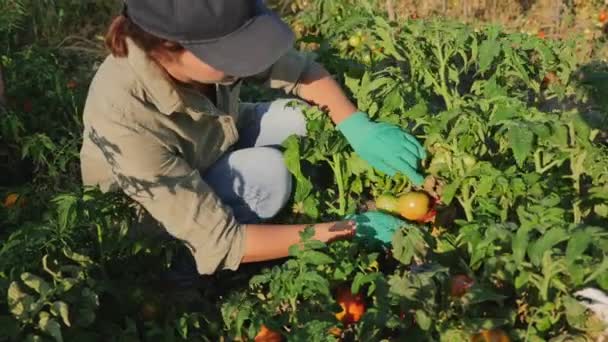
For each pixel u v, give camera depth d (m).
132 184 1.20
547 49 1.65
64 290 1.11
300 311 1.17
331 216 1.49
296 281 1.15
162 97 1.16
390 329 1.19
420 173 1.41
